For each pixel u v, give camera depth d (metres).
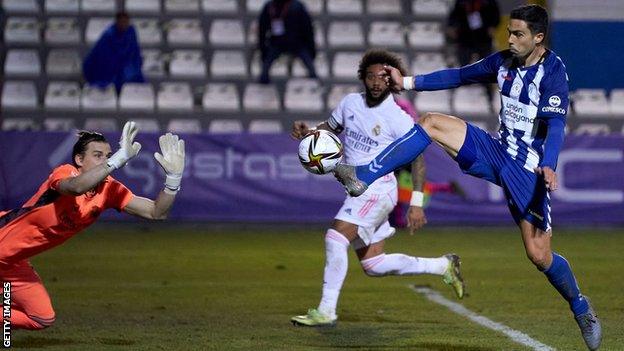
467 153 23.27
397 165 22.92
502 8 73.88
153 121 64.50
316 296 33.50
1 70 69.19
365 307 31.17
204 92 67.12
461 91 67.94
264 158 56.81
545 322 28.41
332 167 22.91
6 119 64.44
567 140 57.03
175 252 45.75
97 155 21.80
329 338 25.75
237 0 74.50
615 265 42.09
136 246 47.97
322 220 57.00
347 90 67.12
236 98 66.69
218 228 56.00
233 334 26.31
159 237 51.78
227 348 24.36
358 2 74.75
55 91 65.81
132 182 55.47
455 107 67.31
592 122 67.19
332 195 57.03
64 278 37.41
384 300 32.66
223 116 65.31
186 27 72.06
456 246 48.56
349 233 27.58
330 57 71.94
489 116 66.06
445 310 30.62
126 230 54.84
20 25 71.12
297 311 30.38
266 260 43.16
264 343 25.03
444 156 56.72
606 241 51.28
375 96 27.22
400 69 27.06
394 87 24.22
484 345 24.83
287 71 69.69
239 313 29.94
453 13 67.12
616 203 57.09
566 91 22.38
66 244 48.53
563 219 57.09
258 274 38.91
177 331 26.73
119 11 71.69
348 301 32.41
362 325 27.83
